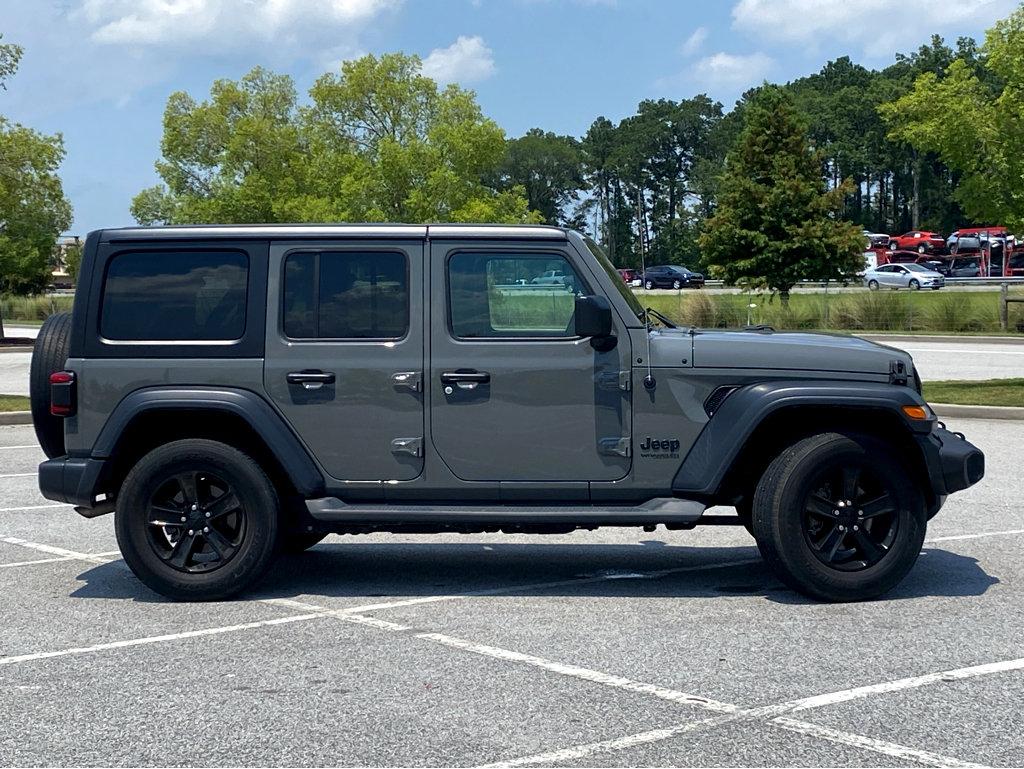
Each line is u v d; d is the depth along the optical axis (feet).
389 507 22.18
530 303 22.33
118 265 22.81
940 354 86.89
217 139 214.28
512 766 14.12
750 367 21.95
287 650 19.20
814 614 21.16
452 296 22.38
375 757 14.46
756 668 17.92
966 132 55.98
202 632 20.42
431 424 22.26
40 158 112.16
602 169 474.49
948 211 396.98
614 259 476.13
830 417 22.48
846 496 21.72
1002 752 14.46
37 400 23.27
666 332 22.81
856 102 425.69
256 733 15.34
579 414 22.08
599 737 15.05
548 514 21.83
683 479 22.03
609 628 20.36
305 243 22.61
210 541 22.50
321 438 22.40
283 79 219.61
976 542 27.25
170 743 15.03
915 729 15.26
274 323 22.48
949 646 18.99
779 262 188.44
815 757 14.33
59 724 15.79
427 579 24.57
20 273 194.80
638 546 28.02
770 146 194.80
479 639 19.74
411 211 165.89
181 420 23.18
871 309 115.44
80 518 32.09
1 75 91.86
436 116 185.37
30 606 22.44
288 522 23.52
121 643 19.77
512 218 167.84
